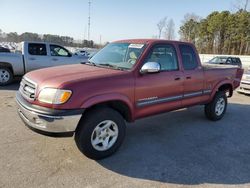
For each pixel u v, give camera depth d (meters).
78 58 11.05
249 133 5.56
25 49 9.95
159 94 4.56
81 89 3.49
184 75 5.05
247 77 10.14
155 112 4.60
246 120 6.59
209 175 3.63
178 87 4.94
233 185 3.41
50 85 3.46
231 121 6.41
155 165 3.84
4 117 5.64
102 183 3.29
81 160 3.84
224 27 60.31
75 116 3.44
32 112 3.48
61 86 3.40
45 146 4.23
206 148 4.59
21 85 4.12
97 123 3.74
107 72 3.96
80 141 3.70
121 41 5.07
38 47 10.21
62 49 10.77
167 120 6.17
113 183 3.30
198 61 5.48
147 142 4.71
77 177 3.38
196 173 3.67
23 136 4.60
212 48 65.12
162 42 4.70
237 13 56.78
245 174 3.72
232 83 6.54
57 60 10.52
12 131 4.82
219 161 4.09
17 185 3.12
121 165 3.78
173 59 4.90
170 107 4.89
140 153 4.22
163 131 5.37
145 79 4.26
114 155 4.09
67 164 3.70
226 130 5.67
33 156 3.87
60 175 3.40
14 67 9.73
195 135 5.24
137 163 3.87
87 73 3.86
